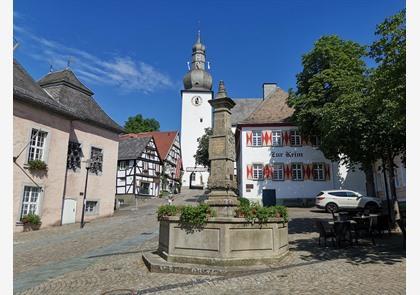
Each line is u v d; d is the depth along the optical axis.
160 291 7.09
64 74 26.97
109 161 27.97
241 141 33.00
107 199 27.36
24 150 20.06
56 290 7.65
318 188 31.39
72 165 24.31
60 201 22.34
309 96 26.08
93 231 18.94
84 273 9.20
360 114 13.70
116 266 9.84
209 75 76.94
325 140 16.84
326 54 26.64
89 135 26.12
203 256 9.13
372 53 9.48
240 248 9.09
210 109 71.31
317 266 8.86
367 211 16.88
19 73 21.86
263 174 32.03
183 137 70.19
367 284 6.96
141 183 46.53
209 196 10.16
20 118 19.94
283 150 32.28
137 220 23.75
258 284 7.30
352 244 12.08
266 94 42.66
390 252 10.51
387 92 9.24
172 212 9.84
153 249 12.25
